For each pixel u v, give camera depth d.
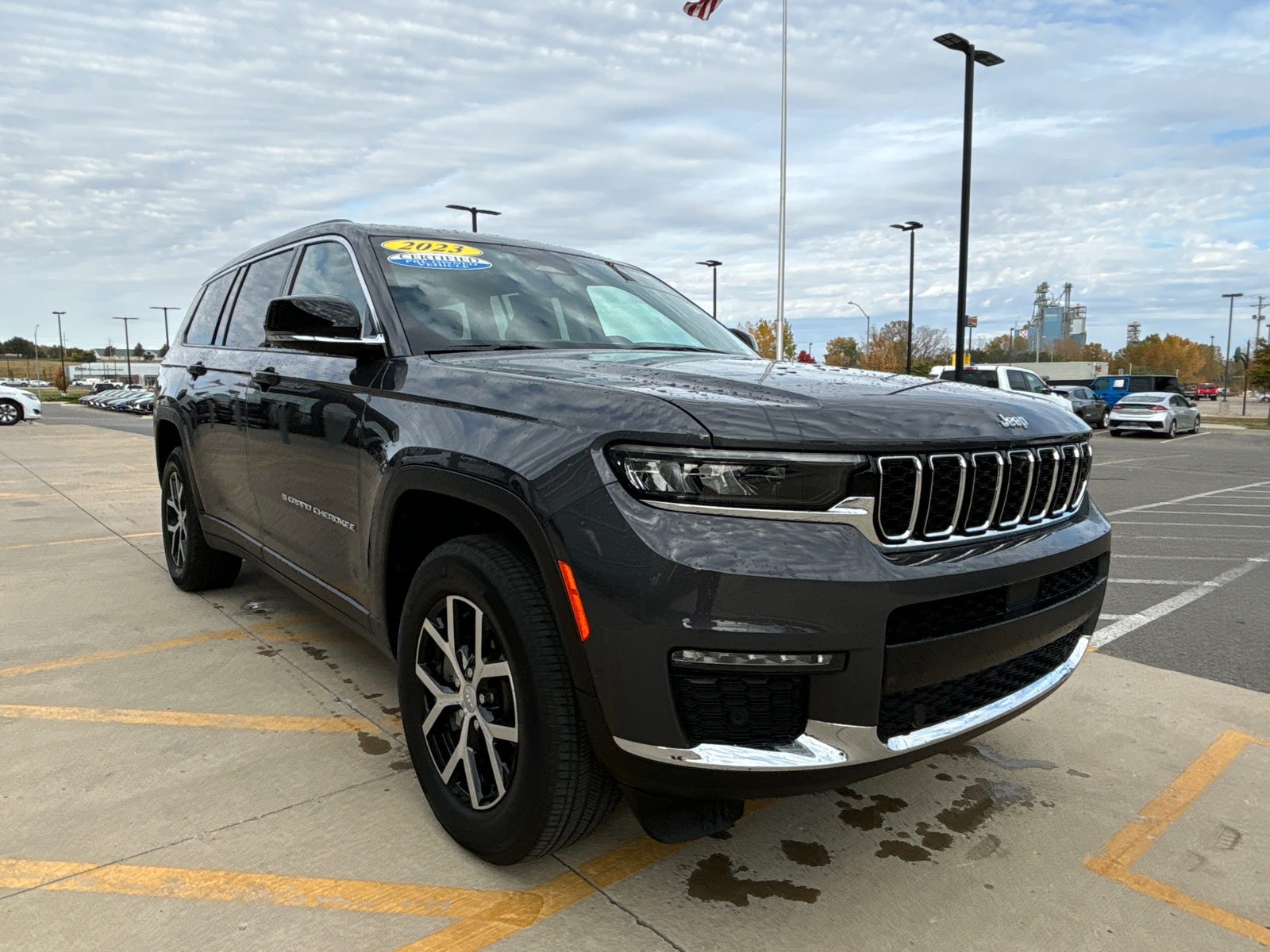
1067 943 2.01
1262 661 4.08
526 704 2.00
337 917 2.04
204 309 4.64
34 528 6.90
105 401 56.22
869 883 2.23
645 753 1.81
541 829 2.02
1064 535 2.30
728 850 2.38
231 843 2.33
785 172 21.58
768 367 2.57
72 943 1.92
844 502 1.83
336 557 2.90
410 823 2.45
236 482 3.75
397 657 2.52
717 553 1.75
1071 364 66.94
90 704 3.25
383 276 2.93
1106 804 2.68
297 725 3.08
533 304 3.13
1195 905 2.17
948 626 1.96
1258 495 11.37
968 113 18.98
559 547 1.88
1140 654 4.18
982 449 2.07
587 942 1.97
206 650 3.86
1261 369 45.41
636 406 1.92
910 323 34.41
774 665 1.76
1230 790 2.78
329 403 2.88
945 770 2.89
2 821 2.41
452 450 2.22
